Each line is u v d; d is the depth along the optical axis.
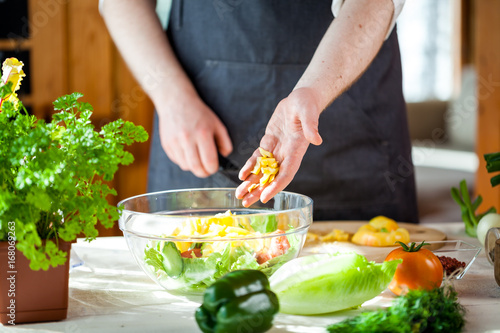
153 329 0.93
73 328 0.93
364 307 1.02
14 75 0.99
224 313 0.84
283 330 0.92
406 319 0.86
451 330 0.89
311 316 0.98
